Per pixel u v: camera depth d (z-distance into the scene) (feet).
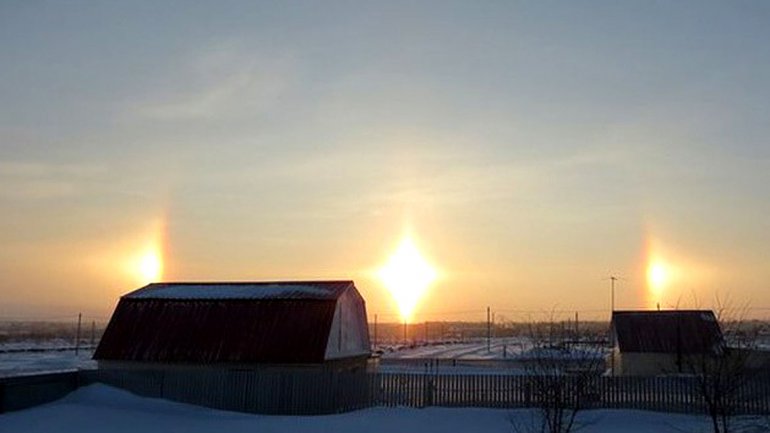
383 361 187.73
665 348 136.36
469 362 181.16
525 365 121.49
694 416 80.28
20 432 72.33
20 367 169.37
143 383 97.96
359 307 122.21
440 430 76.13
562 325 237.86
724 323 96.73
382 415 84.33
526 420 79.41
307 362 100.68
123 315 110.22
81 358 219.20
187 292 114.32
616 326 142.61
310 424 80.28
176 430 76.43
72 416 81.56
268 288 114.62
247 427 78.74
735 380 66.49
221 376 95.50
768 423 74.28
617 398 84.17
